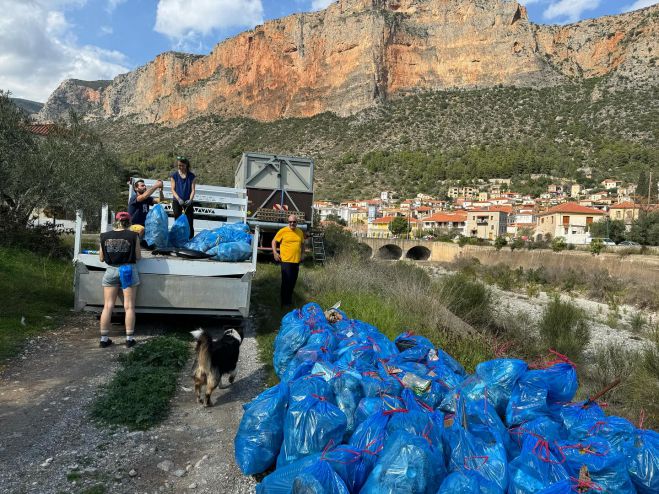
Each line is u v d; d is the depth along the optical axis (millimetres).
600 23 195625
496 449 2811
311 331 5051
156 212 6758
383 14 195375
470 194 128000
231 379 4891
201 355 4461
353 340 4762
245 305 6547
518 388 3520
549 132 151750
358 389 3535
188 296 6340
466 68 197250
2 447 3402
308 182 15758
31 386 4535
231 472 3283
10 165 12930
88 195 15633
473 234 89938
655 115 141875
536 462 2717
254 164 15359
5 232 11234
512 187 128875
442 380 3855
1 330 6031
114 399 4238
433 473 2436
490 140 155375
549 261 38000
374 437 2789
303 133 182750
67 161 14477
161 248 6797
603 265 32844
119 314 7102
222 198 9516
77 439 3594
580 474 2674
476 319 10266
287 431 2986
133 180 8039
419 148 159000
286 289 8344
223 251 6633
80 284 6164
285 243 8258
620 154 126938
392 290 9820
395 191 136250
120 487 3021
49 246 11914
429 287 10797
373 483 2418
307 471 2434
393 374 3846
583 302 21375
